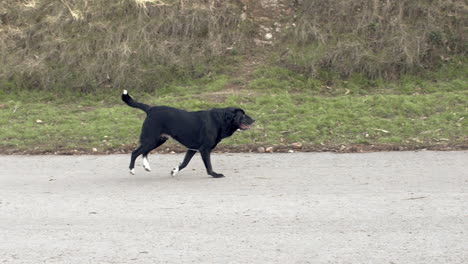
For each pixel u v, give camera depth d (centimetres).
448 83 1492
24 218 737
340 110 1320
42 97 1535
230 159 1064
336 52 1584
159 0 1788
